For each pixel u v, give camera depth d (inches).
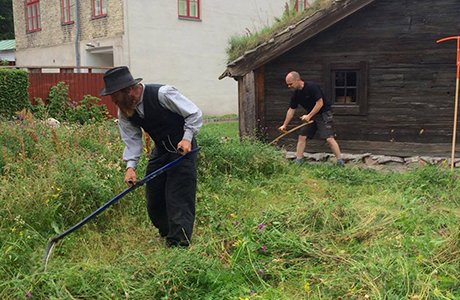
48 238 166.2
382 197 210.7
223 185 235.3
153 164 160.6
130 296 122.4
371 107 310.0
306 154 326.0
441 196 211.5
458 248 137.7
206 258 139.6
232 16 714.8
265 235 157.4
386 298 118.6
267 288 130.3
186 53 664.4
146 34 618.2
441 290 120.6
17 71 423.5
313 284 131.3
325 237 160.7
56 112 482.9
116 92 142.0
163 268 133.6
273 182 248.5
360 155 312.7
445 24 287.9
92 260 150.3
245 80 340.5
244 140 310.0
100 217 187.9
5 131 262.8
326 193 225.0
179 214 153.9
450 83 291.1
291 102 289.6
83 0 648.4
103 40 628.1
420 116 299.4
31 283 123.2
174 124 152.3
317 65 320.8
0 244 153.3
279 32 323.3
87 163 210.8
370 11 302.5
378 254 141.9
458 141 292.8
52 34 713.0
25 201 177.3
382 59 303.7
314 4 315.3
